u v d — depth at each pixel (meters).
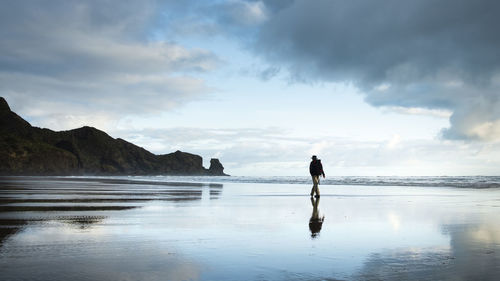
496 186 33.50
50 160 143.75
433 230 7.73
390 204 14.46
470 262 4.96
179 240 6.46
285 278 4.23
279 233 7.30
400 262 4.97
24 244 5.94
